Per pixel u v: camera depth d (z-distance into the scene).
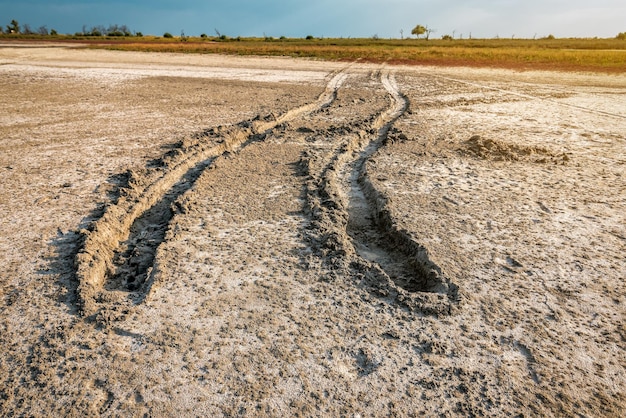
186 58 28.64
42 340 3.58
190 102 14.20
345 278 4.43
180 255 4.82
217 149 8.91
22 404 2.99
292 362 3.37
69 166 7.84
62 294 4.15
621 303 4.13
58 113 12.21
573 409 3.01
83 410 2.95
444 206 6.11
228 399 3.04
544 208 6.14
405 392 3.12
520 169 7.77
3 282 4.34
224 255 4.83
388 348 3.53
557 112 13.23
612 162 8.27
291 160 8.05
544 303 4.11
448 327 3.77
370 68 24.59
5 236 5.25
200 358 3.39
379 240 5.51
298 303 4.04
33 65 22.84
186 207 5.93
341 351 3.49
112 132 10.30
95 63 24.75
